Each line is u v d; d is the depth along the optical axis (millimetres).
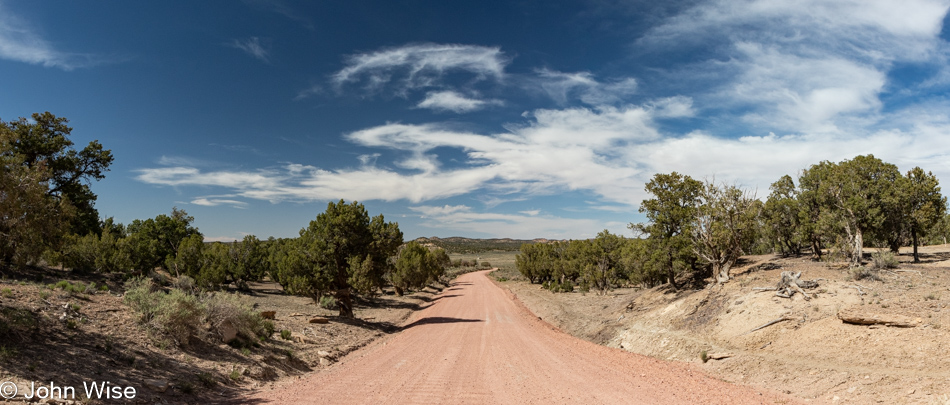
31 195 10305
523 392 11383
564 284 58938
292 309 31750
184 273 41469
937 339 12367
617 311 32562
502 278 94062
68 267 28312
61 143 34188
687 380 13508
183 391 9828
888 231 31578
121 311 13969
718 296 24297
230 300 16188
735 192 27125
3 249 10852
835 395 11023
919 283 18969
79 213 35406
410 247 63750
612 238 50188
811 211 41906
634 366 15906
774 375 13438
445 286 82875
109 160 37875
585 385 12328
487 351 19328
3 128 10188
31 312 11172
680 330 22188
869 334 14125
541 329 28906
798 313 17906
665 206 32750
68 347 10109
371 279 30312
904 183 30250
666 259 32062
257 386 11812
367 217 33219
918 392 9844
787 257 42688
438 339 23688
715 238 26656
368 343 23141
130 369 10102
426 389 11719
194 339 13828
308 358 16891
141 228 52969
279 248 47719
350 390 11531
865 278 20953
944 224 54531
